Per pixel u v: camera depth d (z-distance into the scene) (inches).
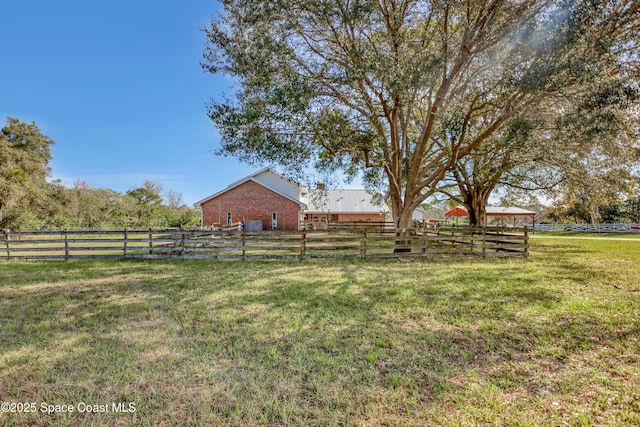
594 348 137.1
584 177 507.5
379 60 288.4
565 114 295.1
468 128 406.9
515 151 465.4
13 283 263.3
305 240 397.7
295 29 303.1
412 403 97.0
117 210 1242.6
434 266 346.6
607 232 1154.0
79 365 121.6
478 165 611.8
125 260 390.9
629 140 393.4
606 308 192.2
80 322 169.2
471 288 241.1
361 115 397.1
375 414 92.1
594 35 249.6
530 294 224.1
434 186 454.0
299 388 106.0
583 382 109.6
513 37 278.1
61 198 1075.9
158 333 153.3
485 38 293.7
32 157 1024.9
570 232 1178.0
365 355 129.7
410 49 320.8
